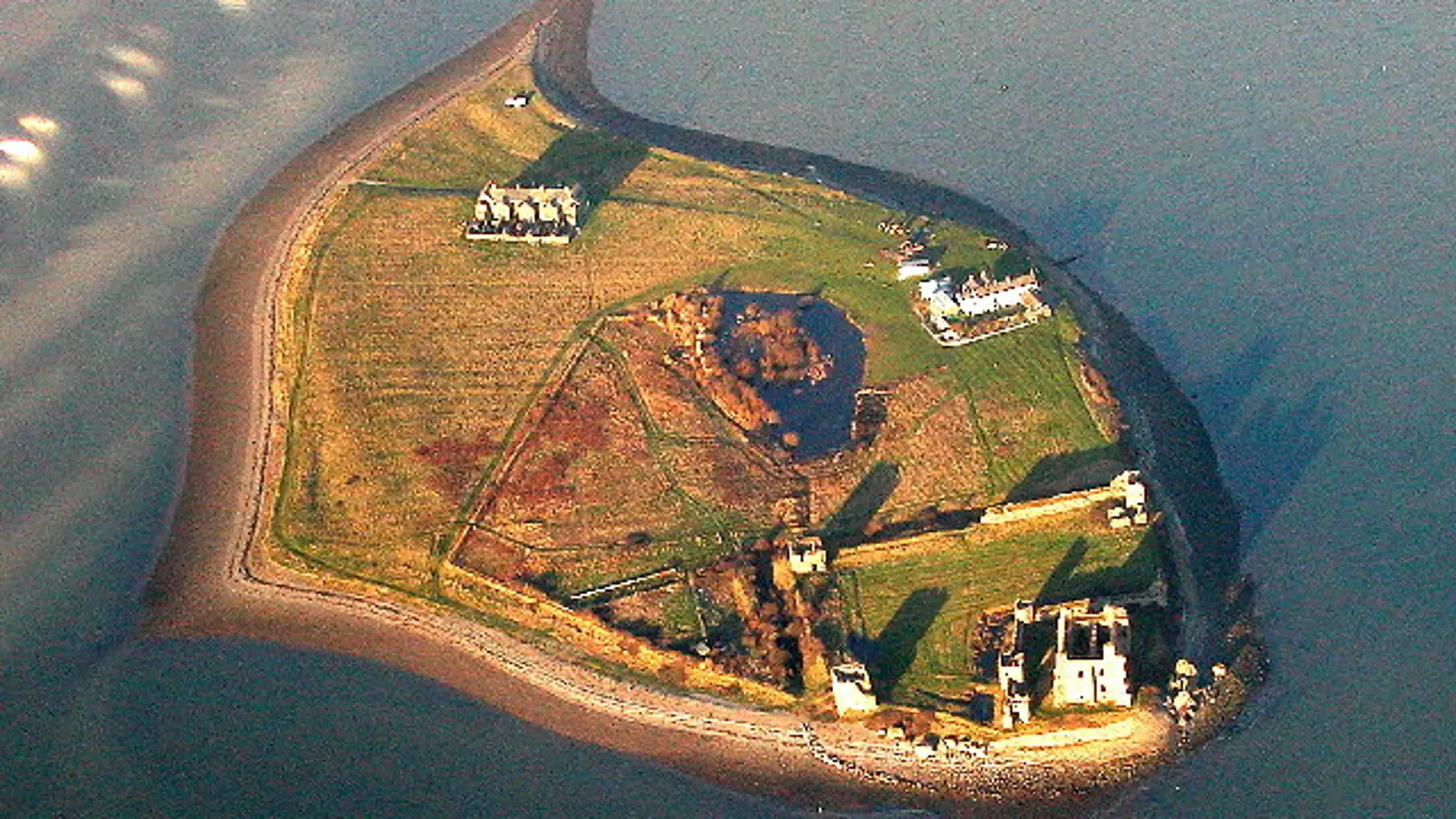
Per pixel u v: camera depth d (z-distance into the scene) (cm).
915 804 19600
